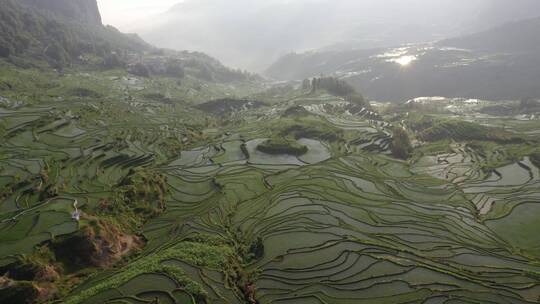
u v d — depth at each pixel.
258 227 44.88
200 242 40.78
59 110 80.44
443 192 57.41
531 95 183.12
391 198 54.19
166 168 62.34
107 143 67.25
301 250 40.16
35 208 42.75
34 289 31.28
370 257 39.22
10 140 63.41
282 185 56.53
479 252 41.59
